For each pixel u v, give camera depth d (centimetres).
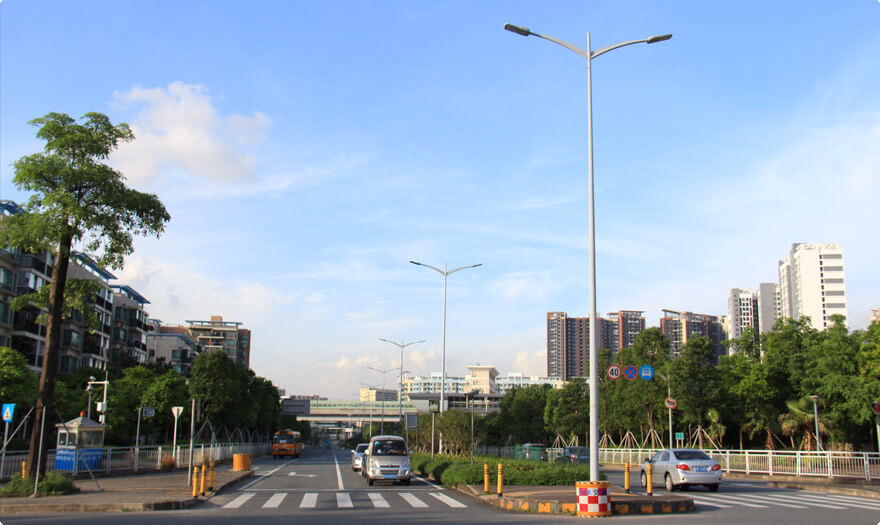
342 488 2472
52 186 2116
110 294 7706
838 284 16362
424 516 1548
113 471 2944
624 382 5628
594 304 1705
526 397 8194
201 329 15738
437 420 7206
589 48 1828
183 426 6519
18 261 5531
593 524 1398
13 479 2031
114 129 2203
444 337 4378
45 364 2095
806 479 3055
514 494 1884
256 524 1380
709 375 5091
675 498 1716
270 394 8731
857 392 3725
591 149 1775
